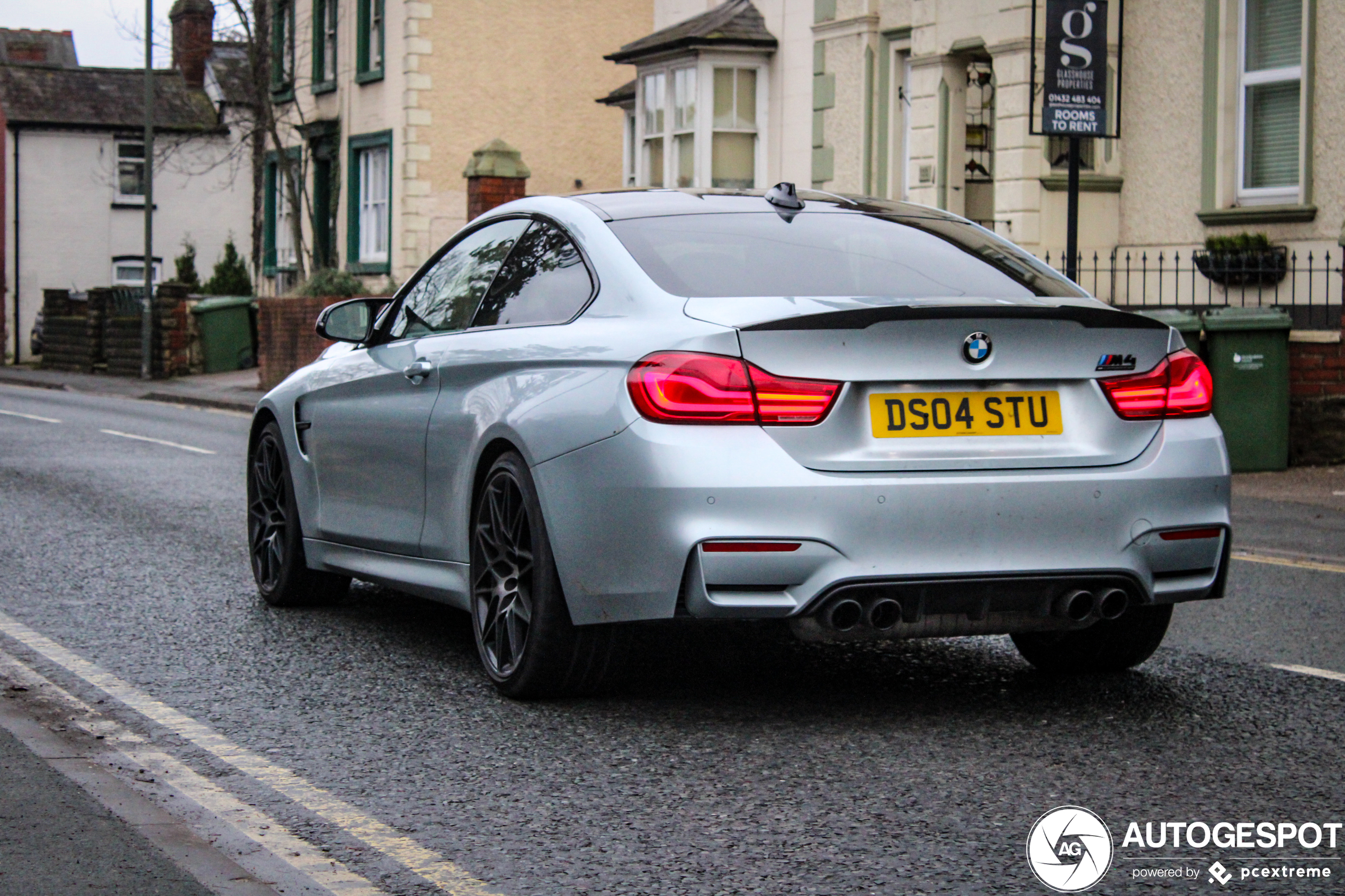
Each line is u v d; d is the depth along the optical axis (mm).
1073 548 4652
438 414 5566
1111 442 4770
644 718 4957
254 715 5027
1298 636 6434
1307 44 14156
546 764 4441
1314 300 14180
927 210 5867
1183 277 15508
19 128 45344
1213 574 4898
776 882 3473
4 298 45562
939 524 4512
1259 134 14852
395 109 29016
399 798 4125
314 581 6898
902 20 18656
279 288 35031
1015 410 4688
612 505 4574
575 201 5559
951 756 4508
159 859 3613
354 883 3469
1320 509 10734
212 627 6535
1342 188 13938
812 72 20328
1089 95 12992
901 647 6121
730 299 4770
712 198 5527
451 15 28656
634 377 4574
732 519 4402
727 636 6320
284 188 35094
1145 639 5422
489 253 5832
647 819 3934
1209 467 4852
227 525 9719
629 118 25891
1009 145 16234
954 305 4559
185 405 23516
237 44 36969
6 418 19734
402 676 5598
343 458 6352
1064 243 16141
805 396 4484
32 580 7645
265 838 3793
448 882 3479
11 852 3648
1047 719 4953
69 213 46031
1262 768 4398
